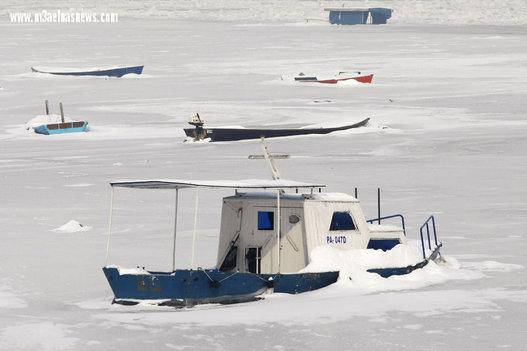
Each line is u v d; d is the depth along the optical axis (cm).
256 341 6212
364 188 14700
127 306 7306
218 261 7731
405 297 7225
